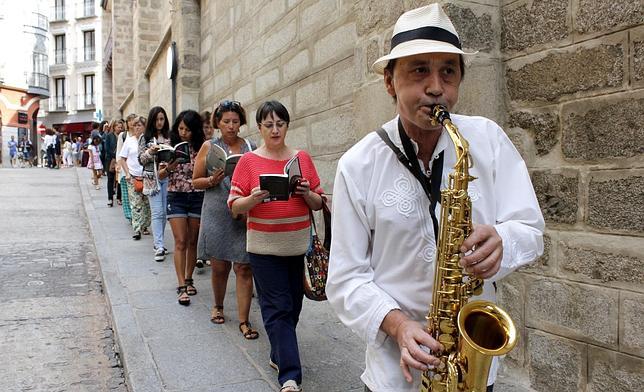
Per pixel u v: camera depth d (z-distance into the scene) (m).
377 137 1.65
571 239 2.97
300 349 3.95
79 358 4.13
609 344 2.77
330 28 5.39
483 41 3.36
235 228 4.14
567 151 3.00
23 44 37.78
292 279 3.46
